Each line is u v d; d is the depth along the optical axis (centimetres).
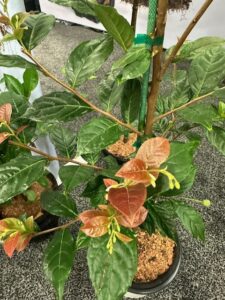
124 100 59
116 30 44
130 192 39
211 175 132
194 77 58
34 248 109
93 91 166
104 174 58
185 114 54
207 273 104
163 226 62
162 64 52
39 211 101
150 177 39
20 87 82
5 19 46
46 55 193
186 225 73
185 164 45
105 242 49
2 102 72
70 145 87
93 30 213
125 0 151
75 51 54
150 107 57
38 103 54
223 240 112
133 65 43
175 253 85
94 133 51
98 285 47
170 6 158
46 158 61
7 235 64
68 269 60
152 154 41
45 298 98
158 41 46
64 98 55
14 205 102
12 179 56
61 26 218
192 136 74
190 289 100
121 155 122
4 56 51
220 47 58
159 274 82
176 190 55
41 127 69
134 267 48
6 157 71
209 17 158
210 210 120
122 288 47
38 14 55
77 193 124
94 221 45
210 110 53
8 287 101
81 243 57
